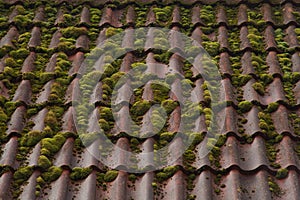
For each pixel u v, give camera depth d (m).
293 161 4.23
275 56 5.31
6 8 5.98
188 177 4.19
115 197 4.02
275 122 4.64
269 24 5.72
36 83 5.05
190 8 6.00
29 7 6.00
